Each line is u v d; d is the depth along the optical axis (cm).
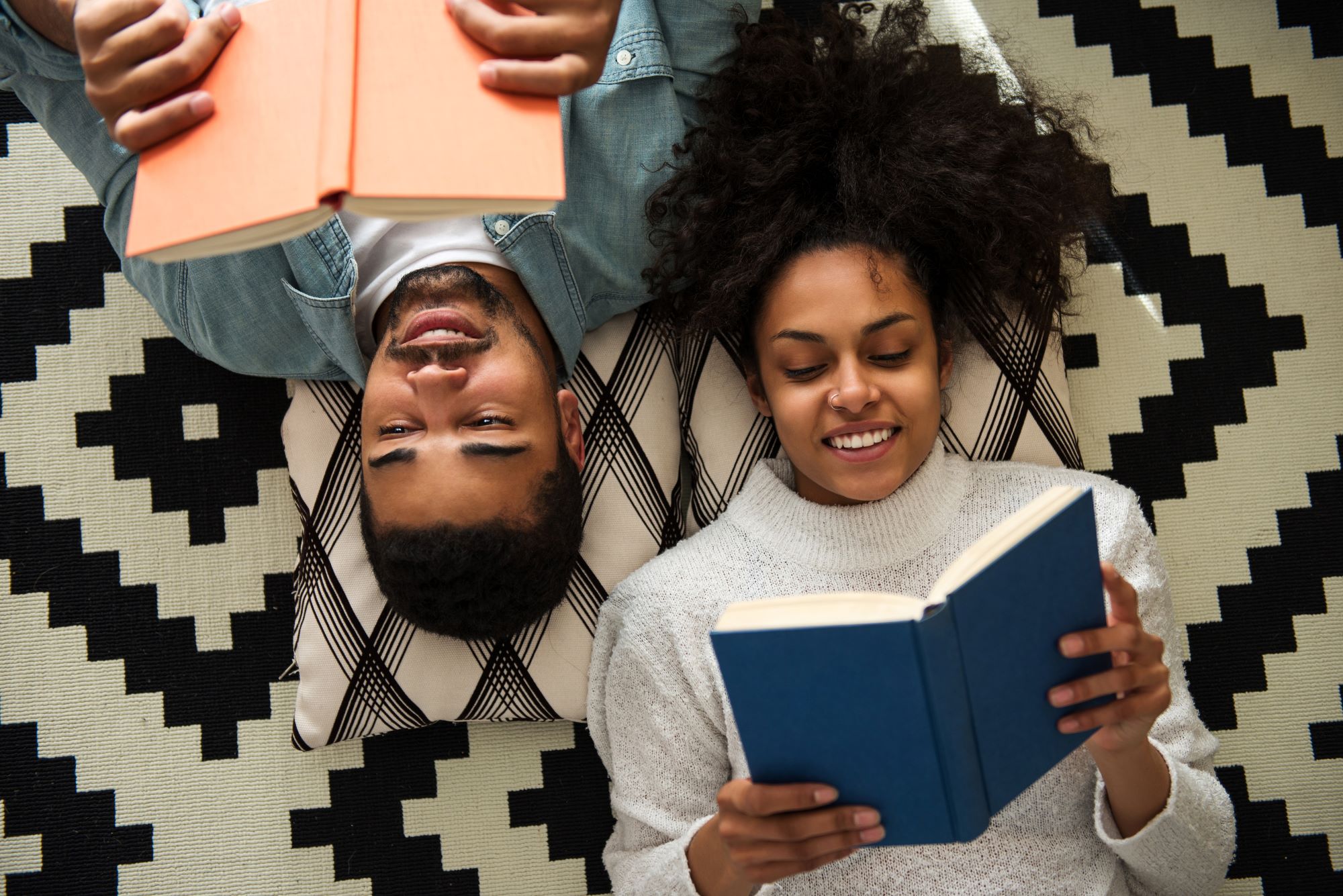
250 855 129
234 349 117
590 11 78
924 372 104
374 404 100
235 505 131
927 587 108
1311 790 130
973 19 134
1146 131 133
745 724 75
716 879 98
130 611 130
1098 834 102
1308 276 133
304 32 78
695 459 123
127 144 78
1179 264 133
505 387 99
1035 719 78
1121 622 80
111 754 130
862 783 77
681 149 113
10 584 130
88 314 131
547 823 130
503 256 108
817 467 106
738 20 116
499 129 75
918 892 103
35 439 131
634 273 118
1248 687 131
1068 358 132
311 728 122
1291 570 131
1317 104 134
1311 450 132
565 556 107
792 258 105
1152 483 132
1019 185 112
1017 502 110
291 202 71
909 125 111
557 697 121
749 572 110
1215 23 134
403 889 129
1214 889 105
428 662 119
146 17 79
